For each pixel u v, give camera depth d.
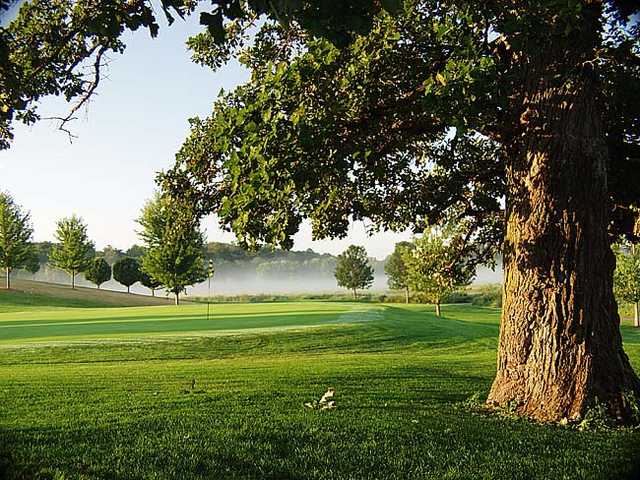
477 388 12.51
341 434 7.82
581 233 8.87
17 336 25.97
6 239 67.62
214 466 6.63
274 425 8.32
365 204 12.18
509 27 7.05
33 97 8.80
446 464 6.71
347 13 3.59
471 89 7.04
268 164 7.86
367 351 23.89
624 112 10.50
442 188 12.20
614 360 8.85
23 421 8.74
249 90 10.06
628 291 48.06
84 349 21.83
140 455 6.97
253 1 3.25
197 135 10.41
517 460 6.84
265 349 23.22
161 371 15.29
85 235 79.06
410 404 10.11
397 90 9.34
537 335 9.05
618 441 7.62
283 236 9.38
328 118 8.38
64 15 8.73
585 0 8.29
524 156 9.20
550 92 8.95
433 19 9.05
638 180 10.70
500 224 12.58
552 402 8.80
